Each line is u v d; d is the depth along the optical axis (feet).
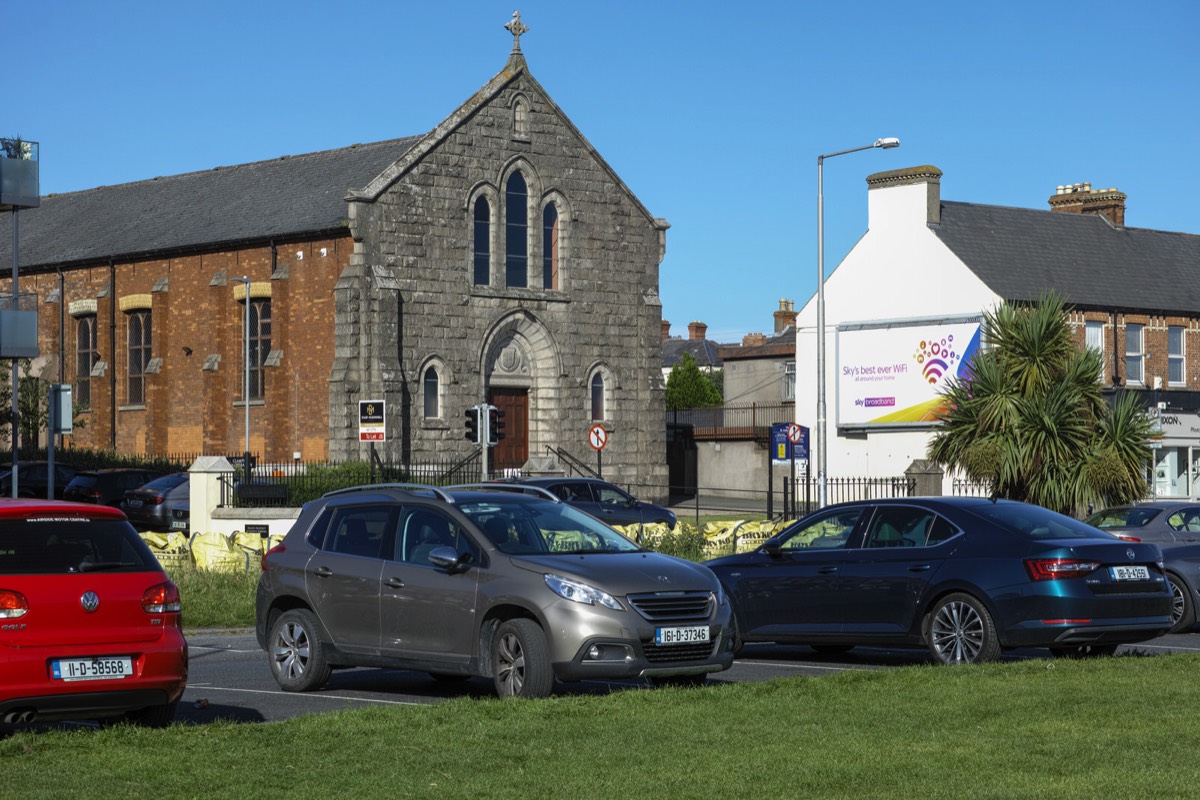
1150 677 41.93
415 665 42.68
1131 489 106.01
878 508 51.26
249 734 33.73
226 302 162.91
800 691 39.45
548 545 42.98
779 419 188.75
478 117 155.43
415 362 149.69
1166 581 48.88
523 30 160.04
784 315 247.50
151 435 170.19
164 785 28.53
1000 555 47.55
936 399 157.79
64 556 34.94
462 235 153.89
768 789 27.55
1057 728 33.65
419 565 43.04
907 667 44.65
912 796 26.91
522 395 161.48
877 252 163.94
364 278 146.41
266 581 46.75
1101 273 163.94
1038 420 105.91
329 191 160.35
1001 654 48.55
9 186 106.52
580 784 28.17
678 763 30.04
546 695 39.81
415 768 29.91
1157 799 26.48
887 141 114.93
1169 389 163.43
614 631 39.47
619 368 167.02
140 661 35.17
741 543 99.25
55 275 183.52
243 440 161.68
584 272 164.25
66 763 30.68
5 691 33.35
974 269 155.74
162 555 90.02
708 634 41.09
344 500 46.24
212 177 183.11
